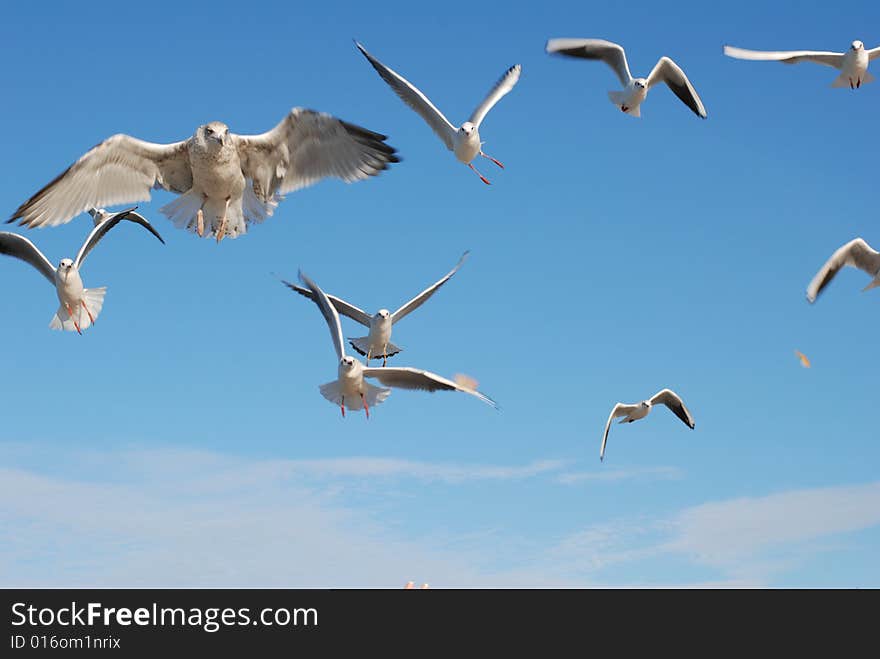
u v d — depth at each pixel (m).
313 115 10.60
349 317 15.84
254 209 11.09
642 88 14.38
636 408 18.06
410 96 13.47
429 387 10.80
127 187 10.85
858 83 14.79
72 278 12.12
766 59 14.45
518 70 13.93
